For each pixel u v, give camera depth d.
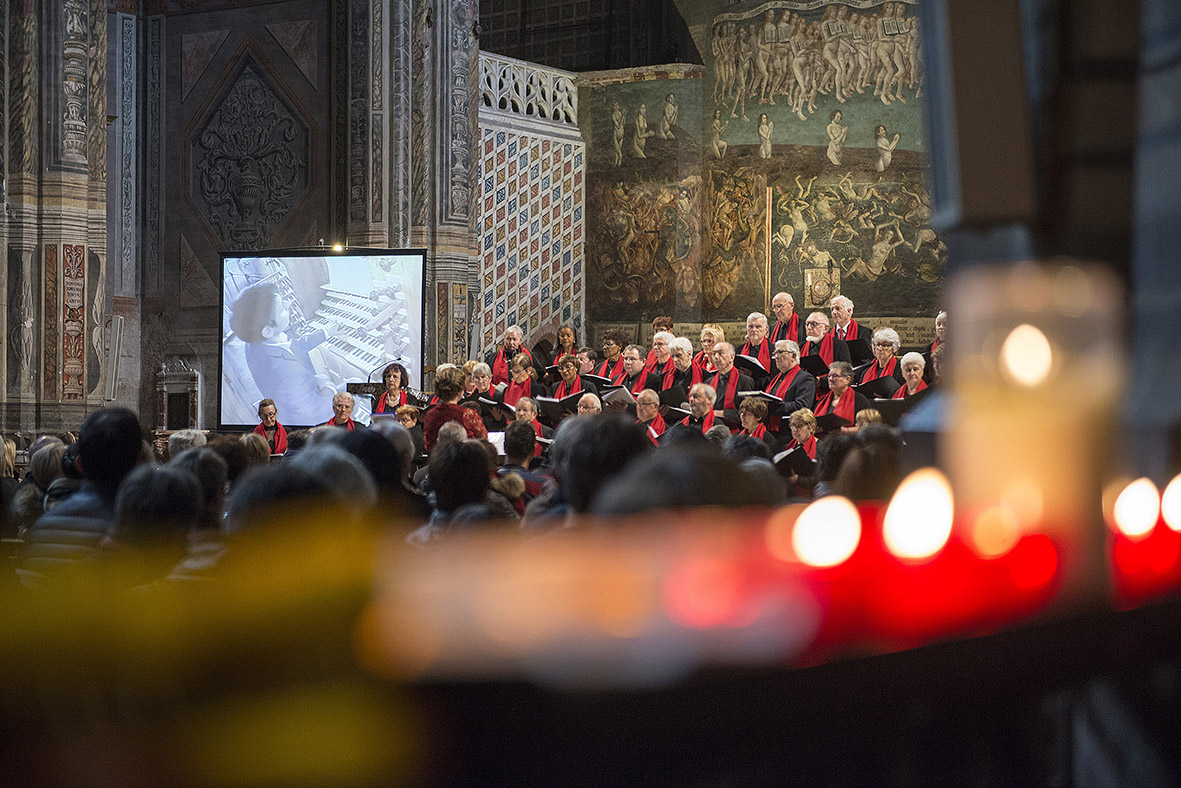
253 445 6.48
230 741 0.82
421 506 4.43
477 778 0.81
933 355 12.27
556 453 3.66
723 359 13.24
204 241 17.92
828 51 22.41
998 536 1.17
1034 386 1.17
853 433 4.62
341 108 16.94
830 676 0.97
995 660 1.09
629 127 23.28
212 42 17.89
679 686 0.90
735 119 22.98
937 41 2.54
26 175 13.00
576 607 0.94
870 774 0.91
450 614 0.91
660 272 23.11
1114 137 2.61
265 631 0.90
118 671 0.89
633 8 23.94
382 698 0.85
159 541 2.70
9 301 12.97
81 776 0.78
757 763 0.89
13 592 0.96
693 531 1.12
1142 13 2.64
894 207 22.16
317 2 17.16
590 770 0.85
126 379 18.20
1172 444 2.22
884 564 1.12
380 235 16.61
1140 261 2.62
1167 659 1.17
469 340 17.12
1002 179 2.45
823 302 22.53
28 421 12.97
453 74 17.00
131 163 18.19
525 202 22.23
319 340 13.51
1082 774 0.97
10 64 13.03
